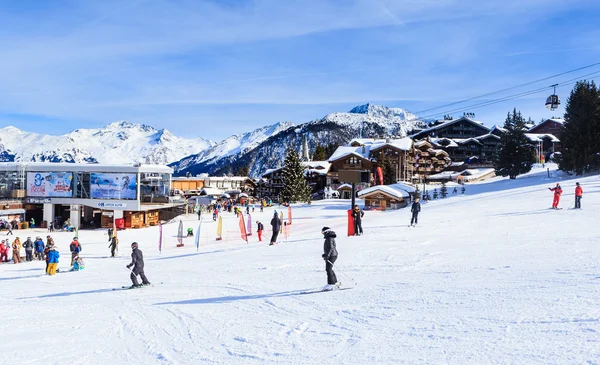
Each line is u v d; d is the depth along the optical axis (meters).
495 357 6.40
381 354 7.15
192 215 70.31
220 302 12.53
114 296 15.02
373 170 103.69
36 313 12.99
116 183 59.97
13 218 60.97
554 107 40.91
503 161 77.12
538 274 11.73
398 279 13.11
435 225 27.61
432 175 118.38
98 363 8.30
